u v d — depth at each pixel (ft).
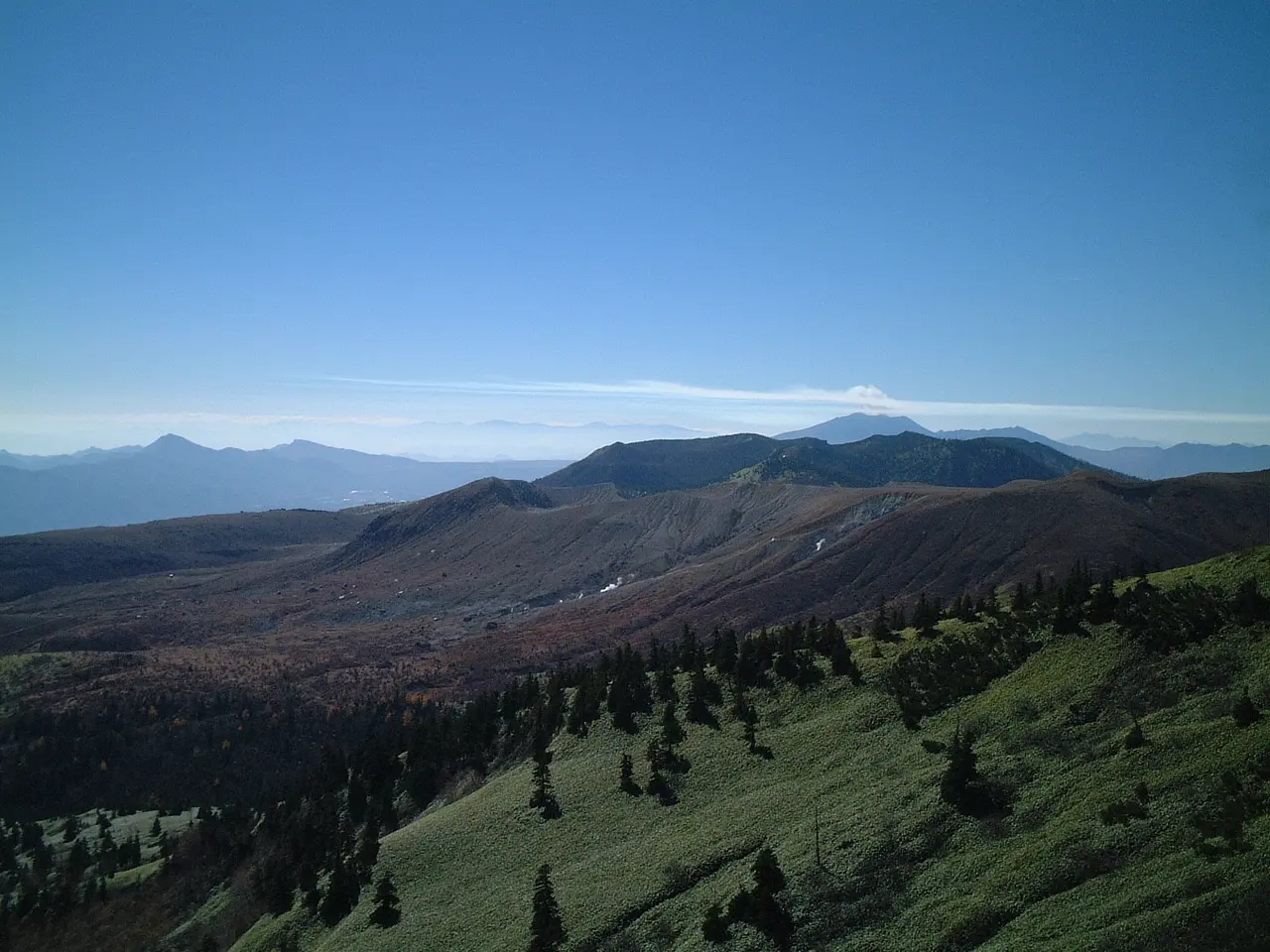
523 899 220.23
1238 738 159.94
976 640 265.95
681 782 259.19
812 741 252.62
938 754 209.77
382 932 231.30
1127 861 142.20
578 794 273.13
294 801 359.66
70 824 464.24
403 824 325.01
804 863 180.55
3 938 339.16
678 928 180.55
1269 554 224.33
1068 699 206.39
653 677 344.90
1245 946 109.60
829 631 320.50
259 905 294.25
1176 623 213.46
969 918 143.64
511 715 374.84
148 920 329.93
